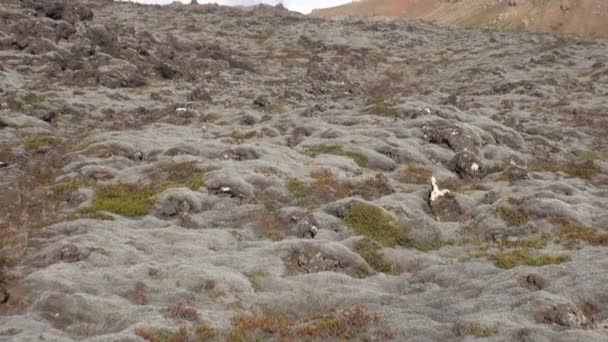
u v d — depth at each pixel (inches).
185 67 4094.5
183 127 2383.1
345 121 2438.5
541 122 2650.1
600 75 3971.5
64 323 840.3
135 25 6176.2
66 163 1825.8
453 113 2452.0
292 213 1459.2
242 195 1551.4
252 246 1273.4
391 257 1220.5
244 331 840.9
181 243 1261.1
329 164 1827.0
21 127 2239.2
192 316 880.3
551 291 919.0
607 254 1098.1
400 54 5684.1
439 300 955.3
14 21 4079.7
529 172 1866.4
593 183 1822.1
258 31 6683.1
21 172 1737.2
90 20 5310.0
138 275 1050.1
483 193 1622.8
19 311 888.3
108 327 843.4
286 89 3607.3
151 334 788.6
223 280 1038.4
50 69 3336.6
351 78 4534.9
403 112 2519.7
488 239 1327.5
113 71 3417.8
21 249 1173.7
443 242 1325.0
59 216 1401.3
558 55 4822.8
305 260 1175.0
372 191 1642.5
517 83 3646.7
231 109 2827.3
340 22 7829.7
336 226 1374.3
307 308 972.6
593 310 866.8
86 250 1131.3
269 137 2204.7
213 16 7470.5
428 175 1803.6
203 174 1660.9
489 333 778.2
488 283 1002.7
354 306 922.7
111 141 1966.0
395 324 856.9
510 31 7431.1
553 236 1294.3
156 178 1680.6
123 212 1448.1
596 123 2709.2
